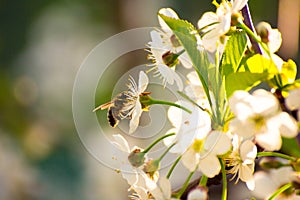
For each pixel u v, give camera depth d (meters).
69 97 1.63
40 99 1.62
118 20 1.54
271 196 0.46
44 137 1.51
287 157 0.46
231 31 0.48
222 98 0.46
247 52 0.48
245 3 0.48
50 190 1.46
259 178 0.46
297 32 0.76
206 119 0.45
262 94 0.44
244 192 0.86
